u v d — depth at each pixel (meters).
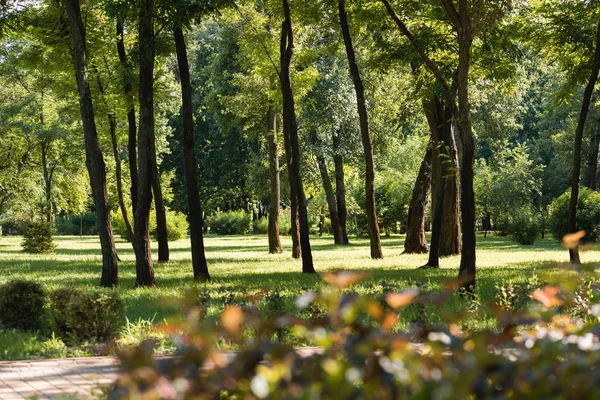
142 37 19.25
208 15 19.22
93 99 27.73
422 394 2.13
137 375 2.31
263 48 29.31
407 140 67.06
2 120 50.00
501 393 2.32
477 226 71.75
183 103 20.70
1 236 80.62
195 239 20.80
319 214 68.88
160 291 17.08
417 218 34.00
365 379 2.27
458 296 13.86
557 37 22.12
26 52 26.64
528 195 61.47
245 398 2.33
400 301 2.58
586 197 40.03
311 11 24.67
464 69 15.20
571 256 21.20
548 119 64.19
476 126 40.12
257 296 3.00
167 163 81.00
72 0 18.19
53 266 27.83
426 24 23.42
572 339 2.74
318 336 2.47
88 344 10.10
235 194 77.81
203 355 2.44
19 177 53.34
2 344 10.46
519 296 10.98
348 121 41.31
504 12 15.18
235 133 70.69
